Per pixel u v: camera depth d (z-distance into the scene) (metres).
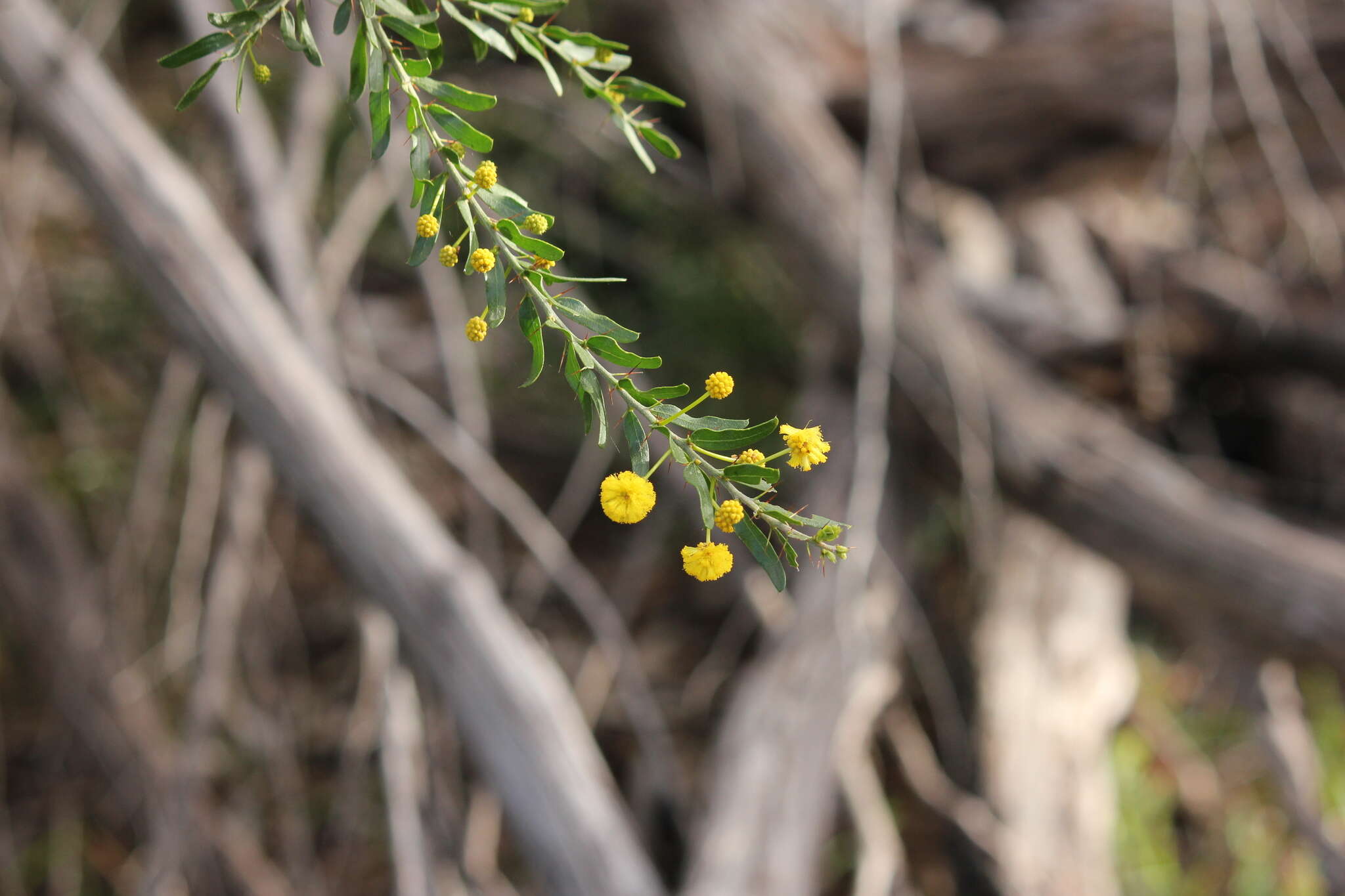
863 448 2.27
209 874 2.12
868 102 2.88
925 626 2.61
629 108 2.85
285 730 2.39
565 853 1.80
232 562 2.12
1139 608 3.38
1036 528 2.89
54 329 3.07
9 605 2.62
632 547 3.06
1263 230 3.20
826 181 2.66
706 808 2.18
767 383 3.49
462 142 0.88
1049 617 2.81
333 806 2.67
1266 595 2.14
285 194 2.33
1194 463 3.03
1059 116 2.86
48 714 2.77
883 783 2.75
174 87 3.11
